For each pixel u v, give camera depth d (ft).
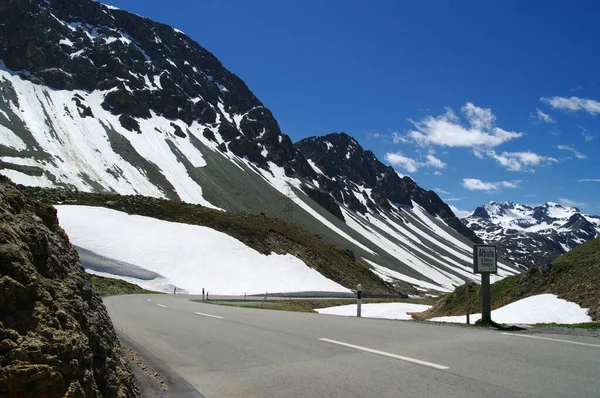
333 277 236.84
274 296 171.83
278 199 550.77
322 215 590.55
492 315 72.74
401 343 33.83
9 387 12.66
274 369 26.43
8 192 18.49
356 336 37.68
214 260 198.59
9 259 14.78
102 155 435.12
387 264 501.97
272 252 228.02
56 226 21.76
